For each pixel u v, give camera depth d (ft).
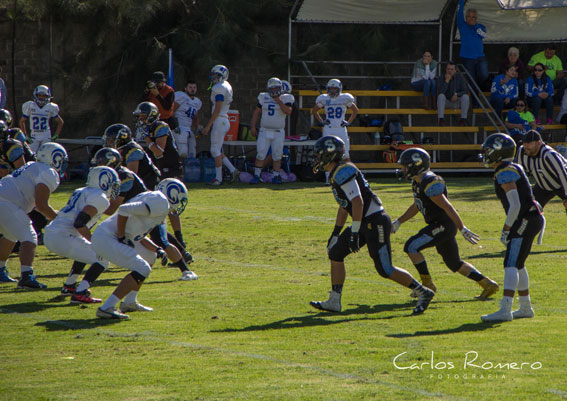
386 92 264.72
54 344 69.82
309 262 115.65
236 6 264.93
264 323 77.92
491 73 276.82
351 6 271.90
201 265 113.70
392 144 248.32
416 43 293.84
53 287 97.45
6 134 107.86
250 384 57.41
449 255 88.22
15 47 273.95
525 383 57.47
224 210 171.12
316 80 283.59
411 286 82.07
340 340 70.90
